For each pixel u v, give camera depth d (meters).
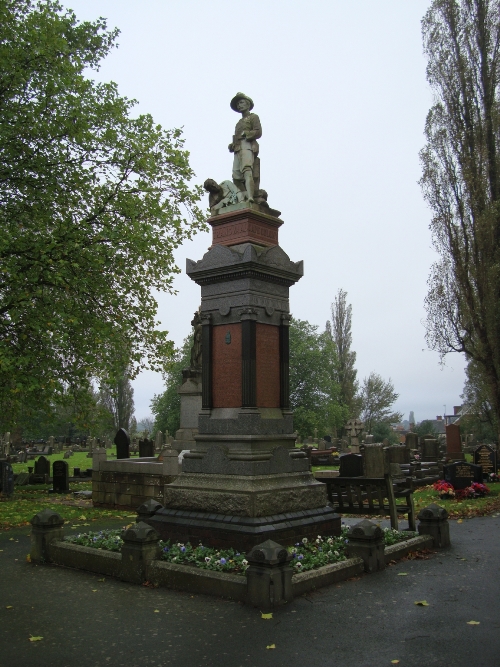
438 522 10.70
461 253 28.41
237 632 6.35
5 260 16.94
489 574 8.61
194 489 9.74
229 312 10.45
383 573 8.66
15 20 18.59
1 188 19.00
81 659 5.75
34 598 7.74
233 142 11.52
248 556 7.33
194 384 20.88
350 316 72.69
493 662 5.50
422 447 32.09
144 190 19.03
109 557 8.88
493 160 28.77
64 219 19.23
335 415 64.44
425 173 29.42
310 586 7.70
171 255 20.81
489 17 29.98
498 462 28.56
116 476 17.58
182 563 8.41
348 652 5.79
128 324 20.23
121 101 20.25
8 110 18.23
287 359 10.84
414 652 5.76
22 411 22.16
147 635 6.33
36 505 18.55
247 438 9.62
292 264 11.03
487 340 27.36
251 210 10.69
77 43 22.05
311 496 9.95
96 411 19.53
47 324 16.91
